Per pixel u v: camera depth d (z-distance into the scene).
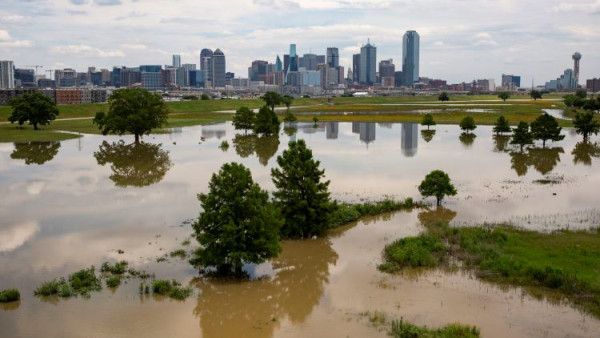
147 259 41.12
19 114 129.88
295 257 41.78
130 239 45.94
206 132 135.38
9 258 41.19
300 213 46.31
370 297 34.06
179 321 31.12
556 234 45.25
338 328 30.09
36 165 83.31
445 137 120.94
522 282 35.56
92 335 29.31
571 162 84.62
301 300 33.94
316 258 41.50
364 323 30.62
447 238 44.78
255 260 37.44
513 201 57.75
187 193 63.12
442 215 52.25
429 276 37.28
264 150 100.00
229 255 37.09
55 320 30.97
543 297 33.56
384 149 99.44
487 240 43.59
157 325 30.59
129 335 29.38
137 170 78.56
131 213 54.25
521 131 97.69
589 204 56.28
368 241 45.25
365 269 38.97
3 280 36.78
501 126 122.69
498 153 94.38
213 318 31.50
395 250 41.56
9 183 69.12
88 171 78.00
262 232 37.78
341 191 62.06
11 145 106.69
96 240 45.66
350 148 100.81
